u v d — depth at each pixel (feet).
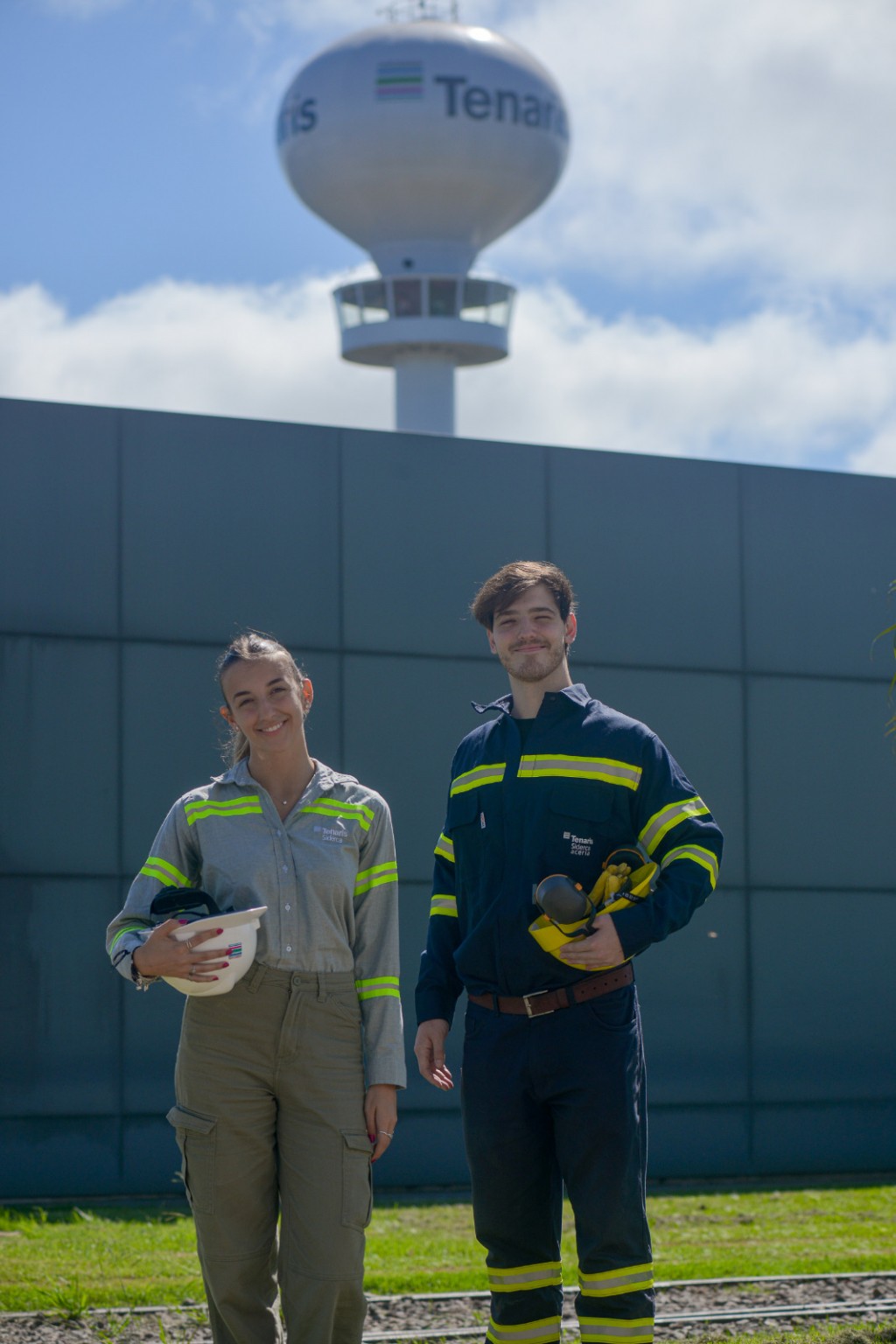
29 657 32.68
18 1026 31.81
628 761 13.70
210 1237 12.97
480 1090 13.64
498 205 111.55
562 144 111.34
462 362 121.19
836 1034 37.63
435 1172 34.27
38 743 32.58
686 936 36.63
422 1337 17.97
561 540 36.94
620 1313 13.06
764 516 38.75
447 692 35.73
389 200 110.42
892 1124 37.91
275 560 34.65
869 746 39.01
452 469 36.24
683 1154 35.91
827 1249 24.59
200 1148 12.96
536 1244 13.79
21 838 32.24
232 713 13.58
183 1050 13.21
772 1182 36.01
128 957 12.85
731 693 37.86
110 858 32.81
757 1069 36.83
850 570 39.40
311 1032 13.05
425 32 108.27
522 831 13.71
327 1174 12.93
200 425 34.42
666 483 37.93
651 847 13.76
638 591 37.35
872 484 39.91
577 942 12.92
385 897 13.74
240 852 13.23
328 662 34.83
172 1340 17.52
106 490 33.60
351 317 117.91
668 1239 25.85
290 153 111.24
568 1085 13.28
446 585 35.94
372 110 106.42
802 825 38.06
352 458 35.50
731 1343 17.46
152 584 33.73
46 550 33.06
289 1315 12.85
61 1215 28.78
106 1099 32.19
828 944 37.91
